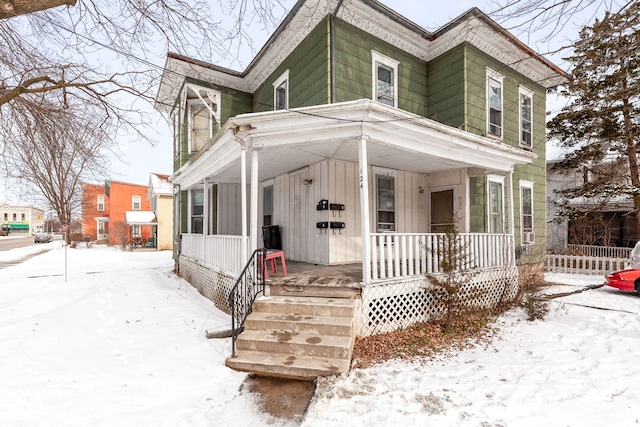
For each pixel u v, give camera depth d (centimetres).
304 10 779
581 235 1714
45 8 377
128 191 3441
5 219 7762
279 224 973
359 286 523
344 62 783
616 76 1121
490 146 716
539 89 1166
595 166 1521
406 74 931
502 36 904
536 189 1154
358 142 575
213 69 1080
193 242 1043
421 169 891
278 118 525
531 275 807
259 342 443
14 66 572
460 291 622
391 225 873
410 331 553
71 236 3675
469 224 877
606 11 414
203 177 935
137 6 514
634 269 897
